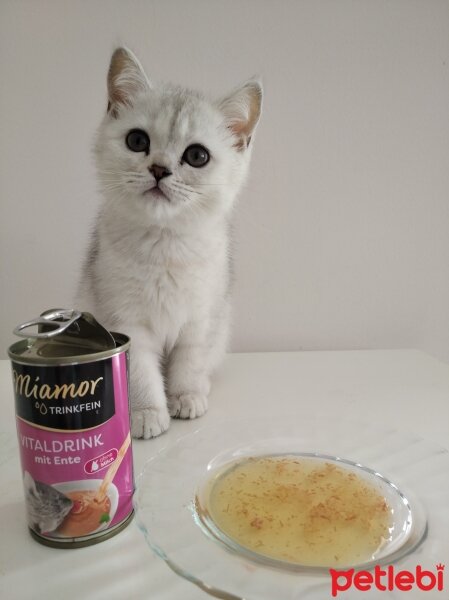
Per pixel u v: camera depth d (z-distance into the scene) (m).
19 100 0.44
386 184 0.47
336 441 0.27
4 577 0.17
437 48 0.45
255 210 0.47
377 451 0.26
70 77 0.44
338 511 0.20
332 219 0.48
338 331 0.51
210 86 0.45
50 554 0.18
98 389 0.18
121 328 0.32
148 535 0.18
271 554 0.18
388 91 0.46
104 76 0.44
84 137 0.45
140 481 0.22
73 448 0.18
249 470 0.24
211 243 0.33
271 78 0.45
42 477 0.18
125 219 0.31
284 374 0.42
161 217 0.30
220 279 0.35
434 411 0.33
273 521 0.19
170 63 0.44
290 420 0.30
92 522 0.19
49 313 0.19
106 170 0.31
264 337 0.50
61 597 0.16
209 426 0.28
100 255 0.32
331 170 0.47
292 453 0.25
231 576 0.16
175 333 0.34
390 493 0.22
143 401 0.31
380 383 0.39
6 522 0.20
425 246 0.49
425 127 0.47
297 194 0.47
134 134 0.31
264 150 0.46
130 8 0.43
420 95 0.46
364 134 0.46
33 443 0.18
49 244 0.47
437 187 0.48
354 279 0.49
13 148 0.45
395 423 0.31
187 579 0.16
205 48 0.44
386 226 0.48
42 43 0.43
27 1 0.42
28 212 0.47
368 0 0.44
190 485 0.22
